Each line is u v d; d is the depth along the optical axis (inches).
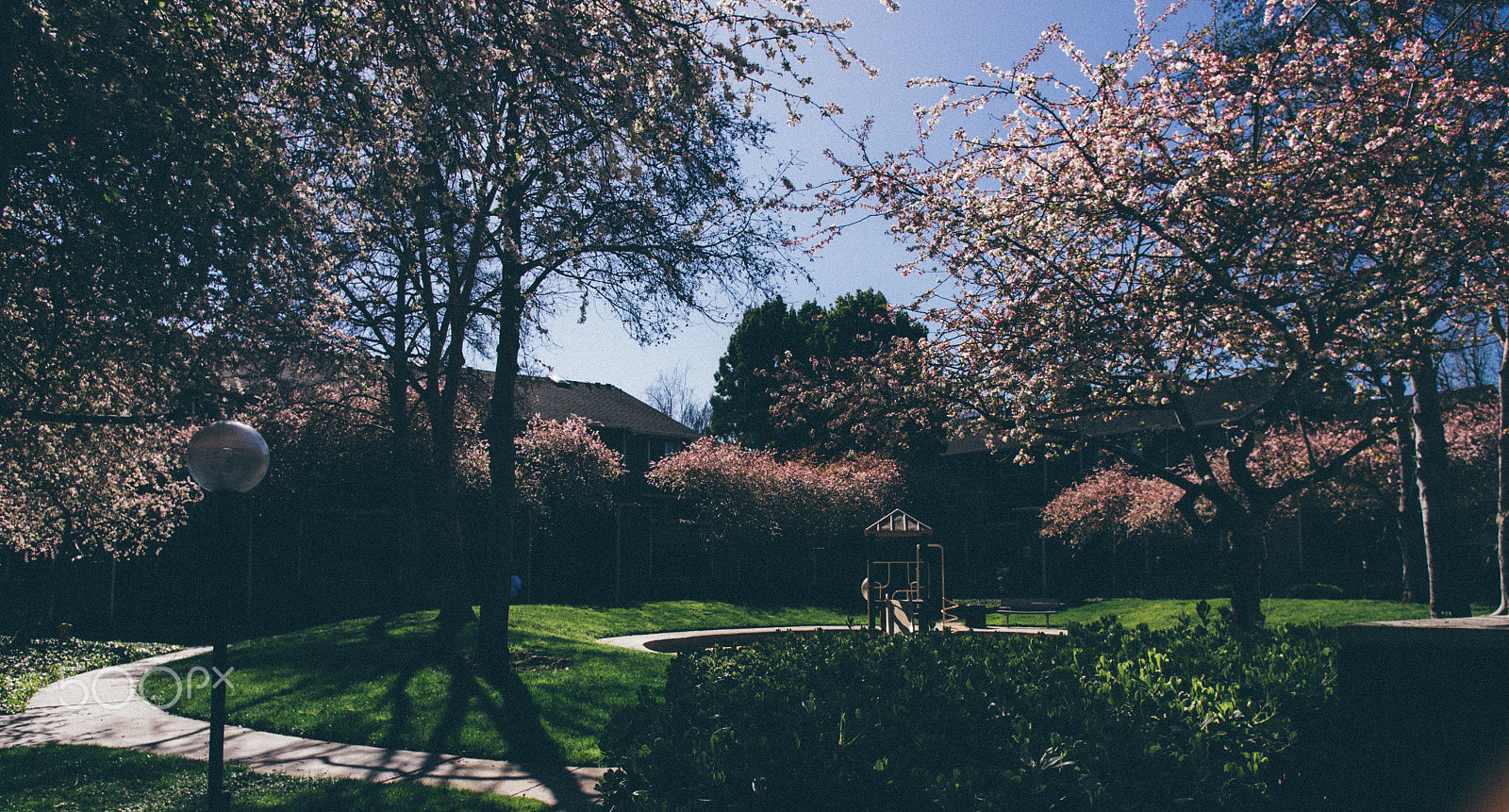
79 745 333.4
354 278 482.6
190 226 257.1
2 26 220.2
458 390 730.8
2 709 418.9
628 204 432.5
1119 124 301.7
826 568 1242.6
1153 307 276.2
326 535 952.3
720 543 1124.5
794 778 125.6
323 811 246.8
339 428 825.5
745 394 1513.3
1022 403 305.7
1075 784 119.1
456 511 625.3
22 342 311.6
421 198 287.3
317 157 295.0
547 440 1021.2
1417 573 721.6
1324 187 269.3
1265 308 268.7
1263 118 306.7
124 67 232.7
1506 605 446.3
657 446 1381.6
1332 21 385.7
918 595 878.4
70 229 267.0
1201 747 131.9
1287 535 1004.6
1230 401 343.9
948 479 1302.9
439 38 263.6
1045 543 1172.5
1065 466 1216.2
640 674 469.4
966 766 128.0
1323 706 154.5
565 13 263.0
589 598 1033.5
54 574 856.3
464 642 543.2
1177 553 1063.6
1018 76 325.1
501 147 294.7
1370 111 279.9
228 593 211.2
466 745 338.6
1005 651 225.9
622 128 287.1
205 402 343.3
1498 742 114.7
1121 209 287.7
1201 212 283.4
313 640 598.9
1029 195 307.9
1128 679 169.9
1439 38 309.7
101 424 372.8
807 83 298.0
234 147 255.4
